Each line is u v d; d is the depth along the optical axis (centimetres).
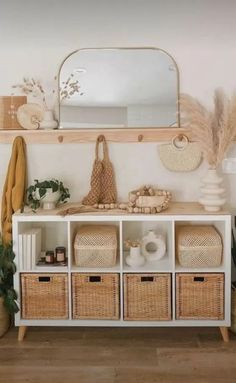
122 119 312
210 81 309
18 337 285
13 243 280
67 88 312
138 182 319
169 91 309
